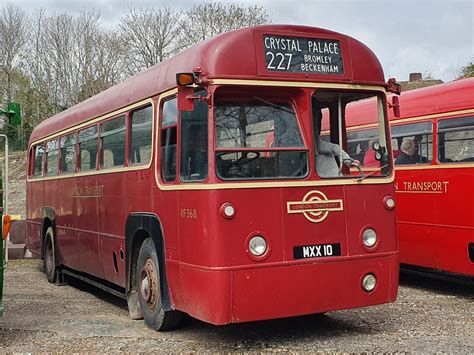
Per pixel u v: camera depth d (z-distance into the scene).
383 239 6.88
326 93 6.90
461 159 9.35
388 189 7.00
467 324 7.71
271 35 6.52
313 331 7.38
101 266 9.41
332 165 6.75
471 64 28.53
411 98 10.47
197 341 6.95
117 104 8.83
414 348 6.51
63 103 42.56
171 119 7.05
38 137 13.74
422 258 10.16
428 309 8.68
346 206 6.69
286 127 6.58
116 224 8.65
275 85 6.45
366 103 7.34
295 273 6.32
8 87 43.28
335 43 6.87
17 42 44.19
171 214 6.83
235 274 6.06
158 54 42.50
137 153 8.03
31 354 6.47
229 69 6.27
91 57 42.62
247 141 6.35
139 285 7.85
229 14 41.38
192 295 6.38
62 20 58.03
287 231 6.34
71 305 9.58
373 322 7.84
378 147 7.12
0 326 7.86
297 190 6.44
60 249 11.62
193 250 6.34
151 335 7.26
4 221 6.54
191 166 6.50
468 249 9.24
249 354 6.31
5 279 12.81
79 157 10.64
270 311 6.21
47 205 12.61
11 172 33.44
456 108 9.47
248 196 6.20
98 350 6.57
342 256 6.59
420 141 10.16
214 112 6.24
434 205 9.82
